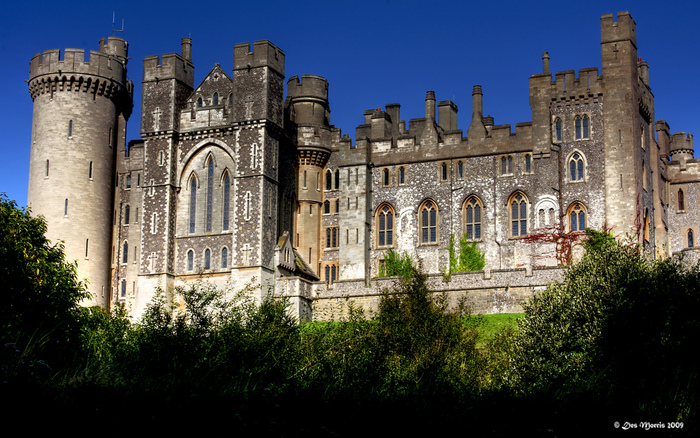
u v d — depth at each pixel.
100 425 26.38
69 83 74.50
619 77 66.56
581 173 66.69
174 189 70.00
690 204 75.75
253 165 67.31
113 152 77.19
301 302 64.19
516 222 68.12
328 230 74.06
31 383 27.28
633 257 45.09
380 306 47.66
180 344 36.12
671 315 38.59
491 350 44.69
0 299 38.47
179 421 27.28
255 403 29.77
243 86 68.69
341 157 72.62
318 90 75.50
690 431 28.05
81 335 41.94
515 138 68.88
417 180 71.44
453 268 68.44
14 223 43.75
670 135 82.12
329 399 31.11
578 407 29.97
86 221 73.75
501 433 27.77
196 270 68.25
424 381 34.50
